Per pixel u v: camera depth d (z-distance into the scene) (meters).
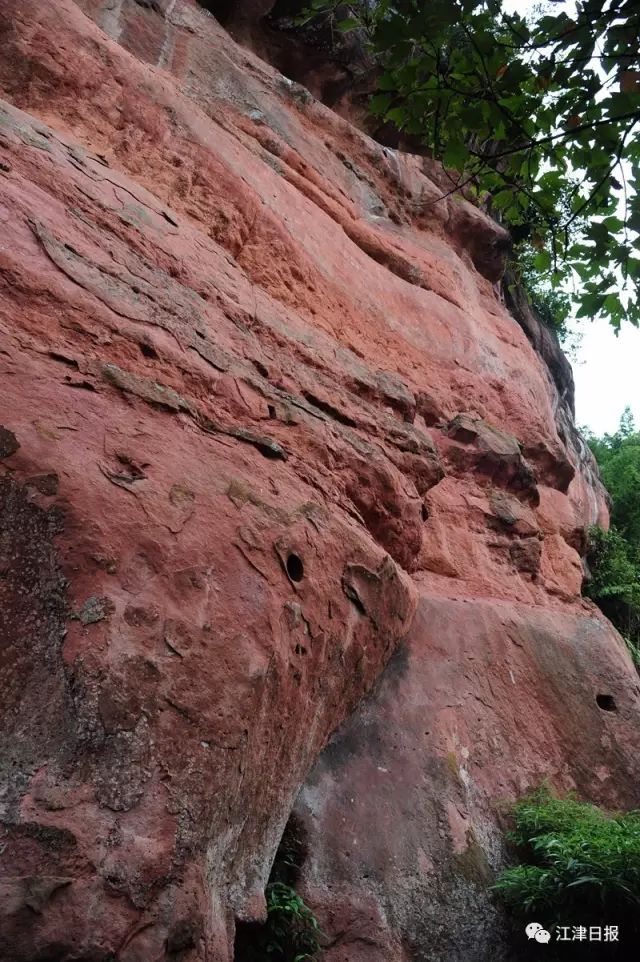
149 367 3.97
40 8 5.65
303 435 4.81
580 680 6.64
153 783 2.72
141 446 3.47
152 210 5.19
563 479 9.66
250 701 3.20
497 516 7.62
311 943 3.88
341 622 4.24
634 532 14.57
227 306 5.22
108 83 5.88
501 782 5.40
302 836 4.30
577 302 3.75
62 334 3.59
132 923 2.44
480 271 11.27
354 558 4.48
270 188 7.35
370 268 8.38
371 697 5.24
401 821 4.67
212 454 3.86
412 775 4.96
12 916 2.23
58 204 4.21
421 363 8.25
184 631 3.09
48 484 2.99
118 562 3.04
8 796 2.43
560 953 4.44
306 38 10.10
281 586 3.70
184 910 2.57
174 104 6.41
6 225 3.68
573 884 4.22
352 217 8.91
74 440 3.21
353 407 5.79
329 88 10.59
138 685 2.84
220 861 2.99
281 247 6.82
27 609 2.76
